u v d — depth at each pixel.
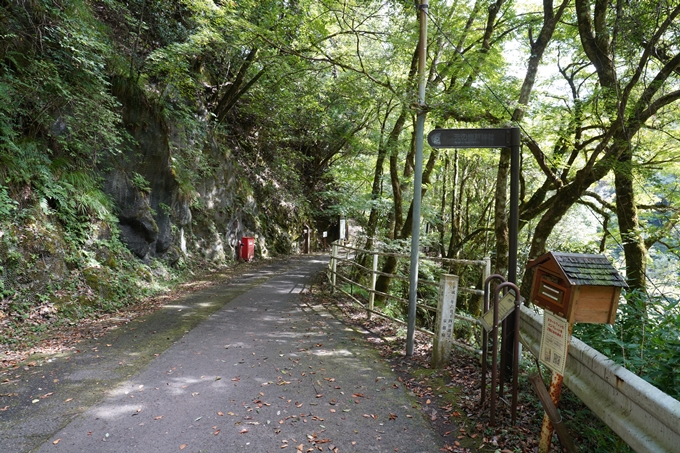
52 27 7.22
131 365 4.70
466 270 15.18
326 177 23.84
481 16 10.14
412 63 9.23
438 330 4.76
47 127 7.50
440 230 16.16
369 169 16.41
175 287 9.84
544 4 7.44
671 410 1.86
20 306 5.87
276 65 11.92
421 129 5.36
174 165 11.98
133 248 9.46
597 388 2.59
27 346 5.20
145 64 10.38
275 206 21.31
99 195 8.41
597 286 2.57
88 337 5.68
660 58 6.62
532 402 3.71
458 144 4.31
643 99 6.20
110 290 7.55
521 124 7.21
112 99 7.93
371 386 4.29
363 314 7.64
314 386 4.25
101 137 8.38
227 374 4.50
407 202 15.18
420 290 12.58
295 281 11.62
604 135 6.86
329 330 6.45
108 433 3.23
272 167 22.41
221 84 15.82
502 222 7.35
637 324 3.38
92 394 3.92
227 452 3.02
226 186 16.08
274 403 3.83
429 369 4.78
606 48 6.65
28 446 3.02
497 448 3.11
